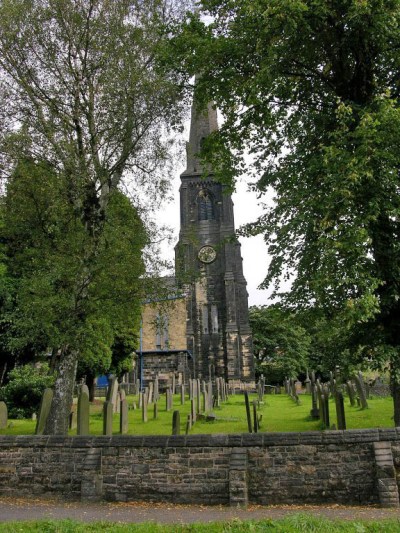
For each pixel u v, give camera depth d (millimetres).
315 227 11586
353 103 12219
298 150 14047
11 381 21062
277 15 11180
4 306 21234
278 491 9352
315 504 9164
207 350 53469
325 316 12680
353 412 18328
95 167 14539
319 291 11125
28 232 15367
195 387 23766
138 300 14547
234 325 52719
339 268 10648
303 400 28531
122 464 9977
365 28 11602
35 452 10469
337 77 13773
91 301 13523
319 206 11359
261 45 12523
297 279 12797
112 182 15820
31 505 9547
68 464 10227
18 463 10484
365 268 10977
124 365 33438
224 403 27359
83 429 12758
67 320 13031
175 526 7289
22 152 13719
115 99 14547
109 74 14391
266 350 59438
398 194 11672
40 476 10320
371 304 10125
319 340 13625
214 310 54719
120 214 15562
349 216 11094
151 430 16438
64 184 13828
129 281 14172
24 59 14242
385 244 11914
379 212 11039
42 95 14492
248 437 9648
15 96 14047
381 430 9406
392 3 11141
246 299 54000
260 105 14711
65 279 13414
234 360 51625
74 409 21500
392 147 11195
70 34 14484
